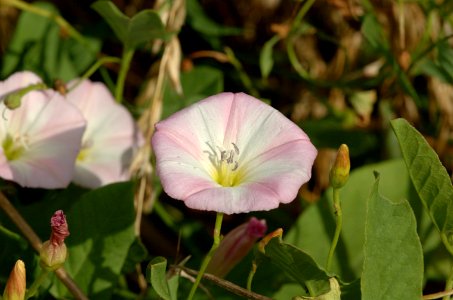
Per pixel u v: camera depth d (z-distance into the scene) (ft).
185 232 0.97
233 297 0.83
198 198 0.68
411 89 0.94
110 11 0.86
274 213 0.96
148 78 0.97
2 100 0.82
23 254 0.82
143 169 0.89
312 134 0.99
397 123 0.74
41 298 0.81
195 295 0.82
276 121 0.74
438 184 0.75
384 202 0.72
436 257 0.86
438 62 0.94
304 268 0.74
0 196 0.80
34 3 0.97
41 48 0.95
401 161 0.84
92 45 1.00
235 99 0.74
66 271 0.80
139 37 0.88
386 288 0.72
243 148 0.74
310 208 0.82
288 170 0.70
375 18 0.95
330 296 0.72
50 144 0.82
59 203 0.86
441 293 0.76
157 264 0.70
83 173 0.87
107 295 0.81
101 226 0.81
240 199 0.68
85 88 0.89
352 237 0.82
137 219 0.89
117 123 0.89
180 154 0.71
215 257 0.78
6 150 0.82
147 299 0.86
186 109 0.73
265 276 0.83
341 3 0.99
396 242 0.72
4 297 0.69
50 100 0.83
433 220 0.77
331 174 0.73
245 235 0.78
